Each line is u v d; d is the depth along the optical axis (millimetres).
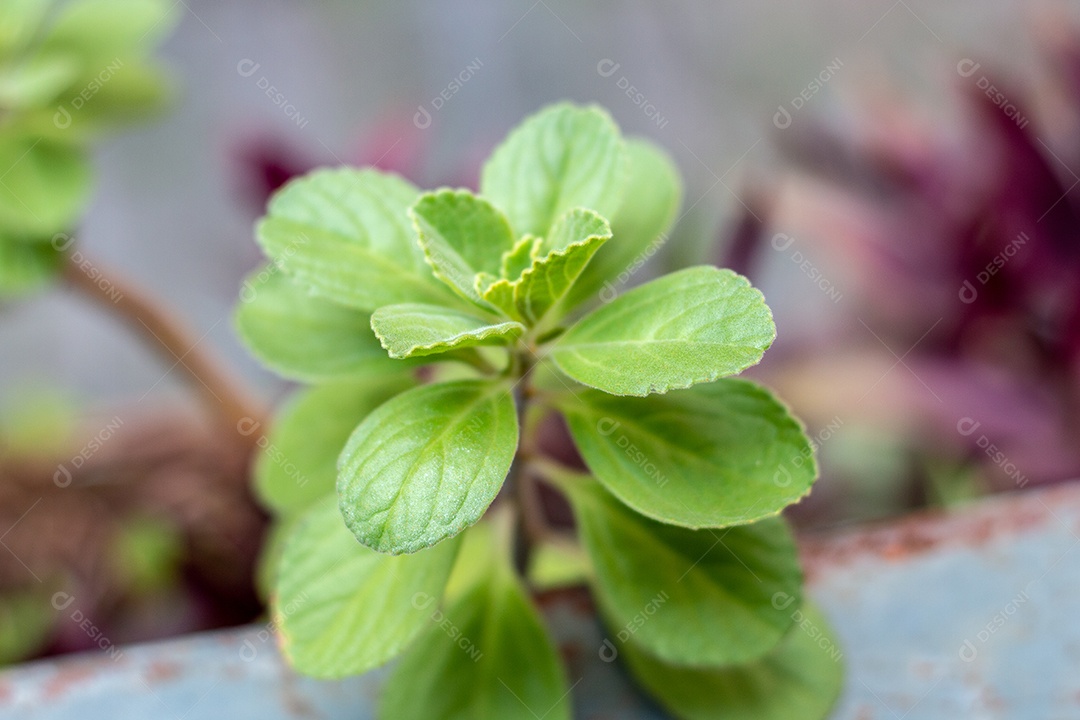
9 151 484
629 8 1059
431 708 390
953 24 981
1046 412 567
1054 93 637
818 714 393
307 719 405
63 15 510
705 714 393
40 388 772
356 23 1057
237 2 1055
